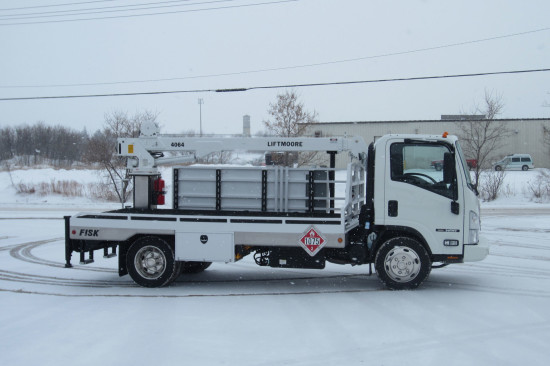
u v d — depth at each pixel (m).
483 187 31.05
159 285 8.75
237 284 9.13
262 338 5.91
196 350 5.50
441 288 8.52
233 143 9.44
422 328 6.27
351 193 8.48
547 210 25.00
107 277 9.78
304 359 5.22
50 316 6.86
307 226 8.28
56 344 5.70
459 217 8.17
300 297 7.99
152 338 5.91
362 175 9.47
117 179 29.83
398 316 6.80
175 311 7.12
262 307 7.35
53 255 12.39
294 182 9.27
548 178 32.50
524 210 25.08
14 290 8.59
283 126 27.03
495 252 12.70
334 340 5.83
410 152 8.30
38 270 10.49
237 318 6.75
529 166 42.31
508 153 45.03
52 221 20.12
